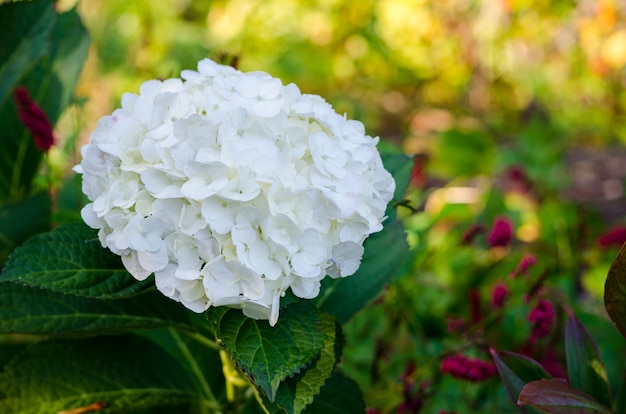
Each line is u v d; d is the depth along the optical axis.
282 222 0.47
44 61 0.75
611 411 0.49
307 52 2.11
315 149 0.48
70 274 0.50
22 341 0.78
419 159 1.01
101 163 0.49
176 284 0.47
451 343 0.74
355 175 0.49
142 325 0.56
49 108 0.75
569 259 0.99
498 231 0.75
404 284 0.81
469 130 1.60
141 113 0.50
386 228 0.61
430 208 1.26
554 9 1.95
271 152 0.47
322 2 2.12
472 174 1.58
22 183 0.75
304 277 0.47
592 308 0.91
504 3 1.94
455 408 0.72
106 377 0.60
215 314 0.48
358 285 0.60
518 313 0.79
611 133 1.96
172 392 0.60
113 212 0.48
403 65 2.20
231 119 0.48
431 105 2.24
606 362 0.83
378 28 2.16
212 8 2.09
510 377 0.53
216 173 0.46
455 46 2.13
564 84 2.02
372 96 2.24
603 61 1.89
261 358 0.47
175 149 0.47
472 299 0.76
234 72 0.52
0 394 0.58
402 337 0.82
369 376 0.75
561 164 1.55
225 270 0.46
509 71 2.10
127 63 1.75
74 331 0.56
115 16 1.82
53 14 0.70
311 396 0.48
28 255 0.50
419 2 2.12
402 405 0.66
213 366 0.64
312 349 0.48
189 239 0.47
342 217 0.48
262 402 0.52
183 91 0.50
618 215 1.57
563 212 1.24
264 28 2.04
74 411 0.60
